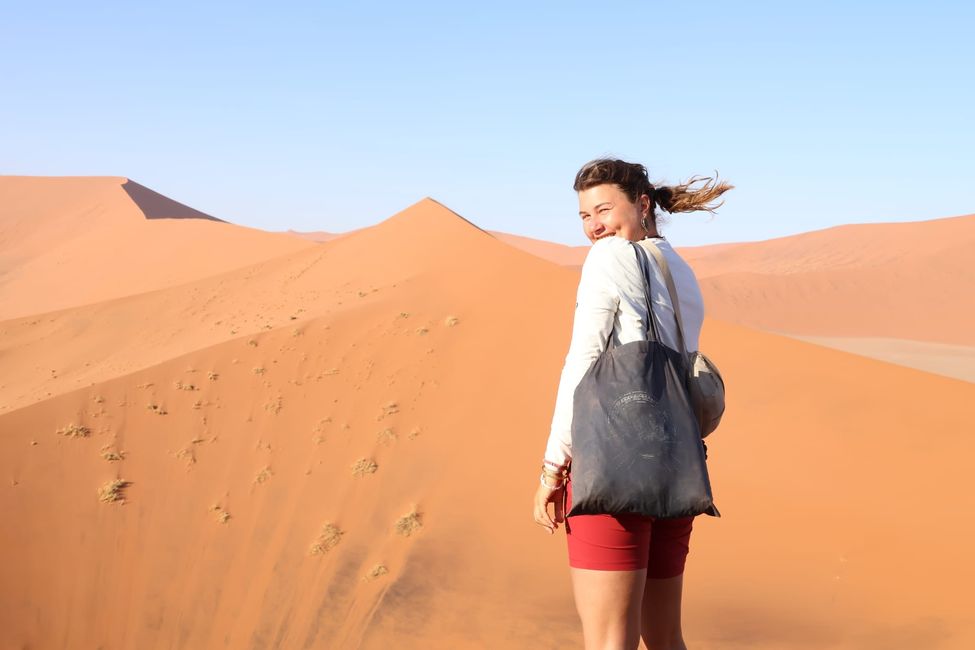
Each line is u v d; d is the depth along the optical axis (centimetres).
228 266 7731
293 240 8112
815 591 1366
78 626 1695
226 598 1744
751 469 1800
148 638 1666
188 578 1802
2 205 11506
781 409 1991
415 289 3161
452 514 1872
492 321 2747
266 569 1802
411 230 4031
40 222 11019
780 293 8838
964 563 1338
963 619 1165
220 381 2472
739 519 1638
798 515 1609
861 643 1153
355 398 2403
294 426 2294
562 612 1452
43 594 1750
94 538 1888
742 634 1246
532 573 1614
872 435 1823
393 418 2295
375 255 3878
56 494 1991
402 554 1745
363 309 2919
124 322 4097
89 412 2269
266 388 2455
